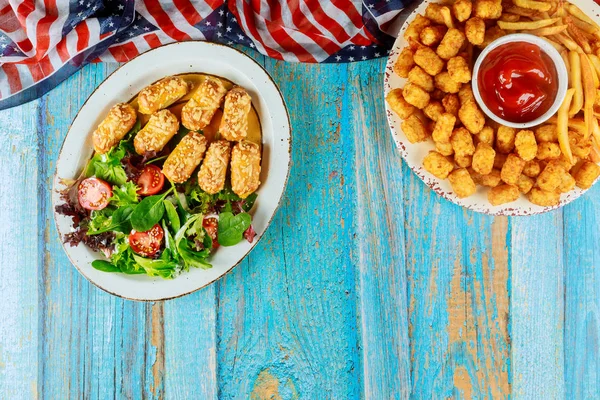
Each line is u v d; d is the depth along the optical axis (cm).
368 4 89
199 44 89
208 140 91
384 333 94
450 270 94
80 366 96
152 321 95
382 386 95
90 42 91
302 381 95
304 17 91
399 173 93
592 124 84
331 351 95
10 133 95
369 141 93
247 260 94
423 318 94
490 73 82
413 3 89
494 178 86
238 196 89
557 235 93
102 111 90
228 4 91
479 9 83
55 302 95
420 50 85
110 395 96
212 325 95
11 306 96
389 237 94
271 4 91
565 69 81
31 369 96
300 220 94
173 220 88
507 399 94
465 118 84
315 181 93
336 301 94
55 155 95
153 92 88
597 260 93
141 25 92
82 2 90
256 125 90
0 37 92
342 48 92
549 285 93
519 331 94
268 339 95
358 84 93
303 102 93
